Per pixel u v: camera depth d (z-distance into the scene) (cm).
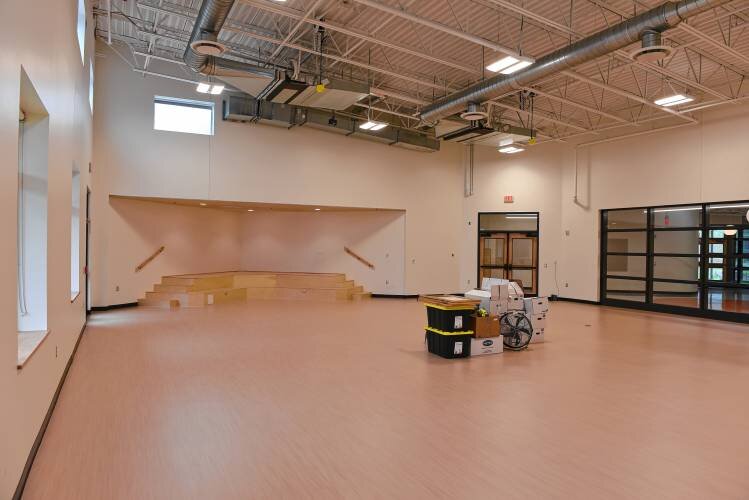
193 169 1032
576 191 1277
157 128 1009
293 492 285
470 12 681
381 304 1182
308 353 645
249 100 1022
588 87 977
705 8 510
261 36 713
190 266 1215
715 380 536
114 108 961
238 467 316
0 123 246
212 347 670
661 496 286
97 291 966
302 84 820
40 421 349
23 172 372
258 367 570
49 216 384
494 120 1134
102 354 618
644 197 1124
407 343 718
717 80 936
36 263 378
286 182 1134
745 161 945
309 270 1371
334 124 1113
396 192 1287
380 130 1180
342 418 409
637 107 1112
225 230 1335
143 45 951
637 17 568
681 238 1066
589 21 700
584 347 709
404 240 1305
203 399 452
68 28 487
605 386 510
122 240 1020
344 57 823
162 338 725
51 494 280
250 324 862
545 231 1330
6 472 248
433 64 887
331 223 1365
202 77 1028
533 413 426
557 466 324
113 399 448
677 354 665
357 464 323
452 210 1374
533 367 588
